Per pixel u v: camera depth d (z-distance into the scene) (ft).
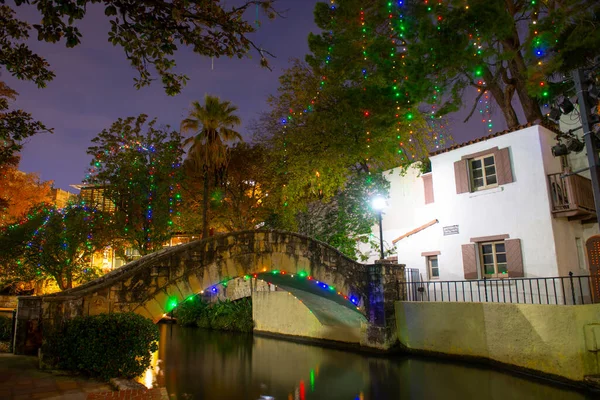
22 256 59.11
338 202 64.54
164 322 97.66
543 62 42.65
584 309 32.32
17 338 32.53
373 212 60.75
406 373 39.42
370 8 50.34
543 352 33.99
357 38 51.60
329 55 54.90
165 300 33.19
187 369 43.62
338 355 49.49
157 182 65.98
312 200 69.67
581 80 26.13
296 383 37.65
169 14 18.76
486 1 39.88
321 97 60.13
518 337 36.37
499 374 36.45
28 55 22.50
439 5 42.14
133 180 64.39
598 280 39.40
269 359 48.75
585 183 45.55
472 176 51.03
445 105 50.67
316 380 38.60
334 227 63.62
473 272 48.67
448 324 43.45
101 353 24.34
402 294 50.72
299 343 59.31
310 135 59.62
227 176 70.69
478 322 40.52
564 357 32.27
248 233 39.52
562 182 44.34
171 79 21.11
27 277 61.46
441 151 53.78
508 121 61.21
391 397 32.76
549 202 43.80
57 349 26.66
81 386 22.65
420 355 46.01
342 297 47.57
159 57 20.22
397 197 59.31
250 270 39.04
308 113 60.95
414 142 62.18
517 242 45.37
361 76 55.01
